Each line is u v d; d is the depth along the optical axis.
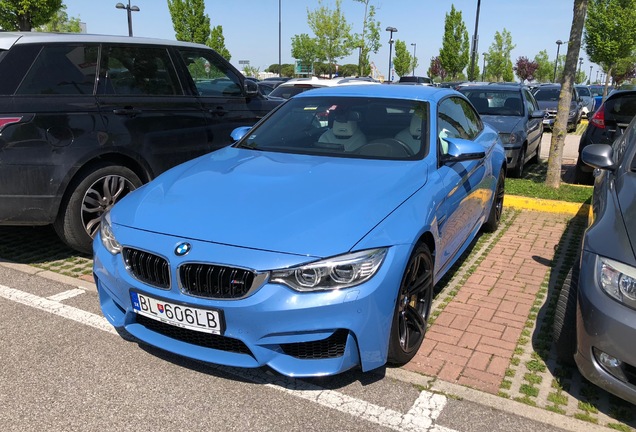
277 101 6.84
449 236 3.81
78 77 4.72
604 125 7.95
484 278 4.64
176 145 5.41
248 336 2.68
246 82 6.37
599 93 32.81
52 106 4.45
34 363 3.24
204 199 3.15
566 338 3.07
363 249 2.71
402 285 2.95
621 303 2.57
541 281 4.58
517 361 3.31
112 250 3.08
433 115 4.15
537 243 5.56
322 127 4.21
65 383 3.05
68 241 4.77
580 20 6.81
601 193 3.51
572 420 2.76
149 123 5.16
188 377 3.12
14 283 4.42
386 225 2.89
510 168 8.35
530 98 10.40
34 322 3.75
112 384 3.04
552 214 6.62
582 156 3.76
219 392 2.98
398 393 2.97
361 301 2.66
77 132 4.57
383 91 4.52
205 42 33.34
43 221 4.48
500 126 8.49
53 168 4.42
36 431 2.66
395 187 3.25
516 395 2.97
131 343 3.48
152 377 3.11
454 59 43.19
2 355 3.33
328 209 2.94
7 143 4.19
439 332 3.66
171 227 2.93
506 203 6.90
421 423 2.74
